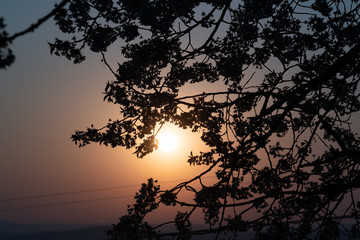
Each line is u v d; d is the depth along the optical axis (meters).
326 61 9.48
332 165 9.69
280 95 9.30
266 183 9.36
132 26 8.68
